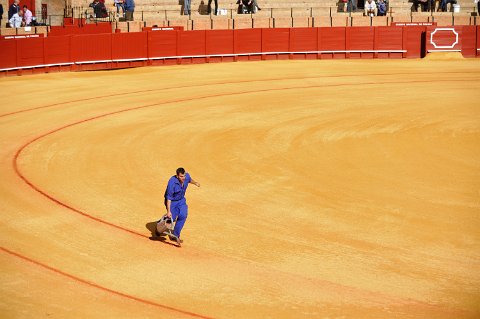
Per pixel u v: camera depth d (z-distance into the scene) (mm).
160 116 33469
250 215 21109
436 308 15758
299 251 18656
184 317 15172
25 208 21453
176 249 18719
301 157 27047
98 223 20375
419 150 28172
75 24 49875
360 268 17719
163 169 25438
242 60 51406
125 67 47875
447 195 23062
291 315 15359
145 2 55844
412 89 41156
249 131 30703
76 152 27422
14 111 34250
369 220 20859
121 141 28984
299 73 46469
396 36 53500
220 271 17469
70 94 38500
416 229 20266
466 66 50438
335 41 52781
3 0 49781
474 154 27750
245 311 15508
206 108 35312
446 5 58875
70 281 16766
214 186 23609
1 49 42156
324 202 22266
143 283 16766
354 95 39125
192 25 52125
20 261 17781
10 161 26266
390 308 15727
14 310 15227
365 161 26656
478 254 18672
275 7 58062
